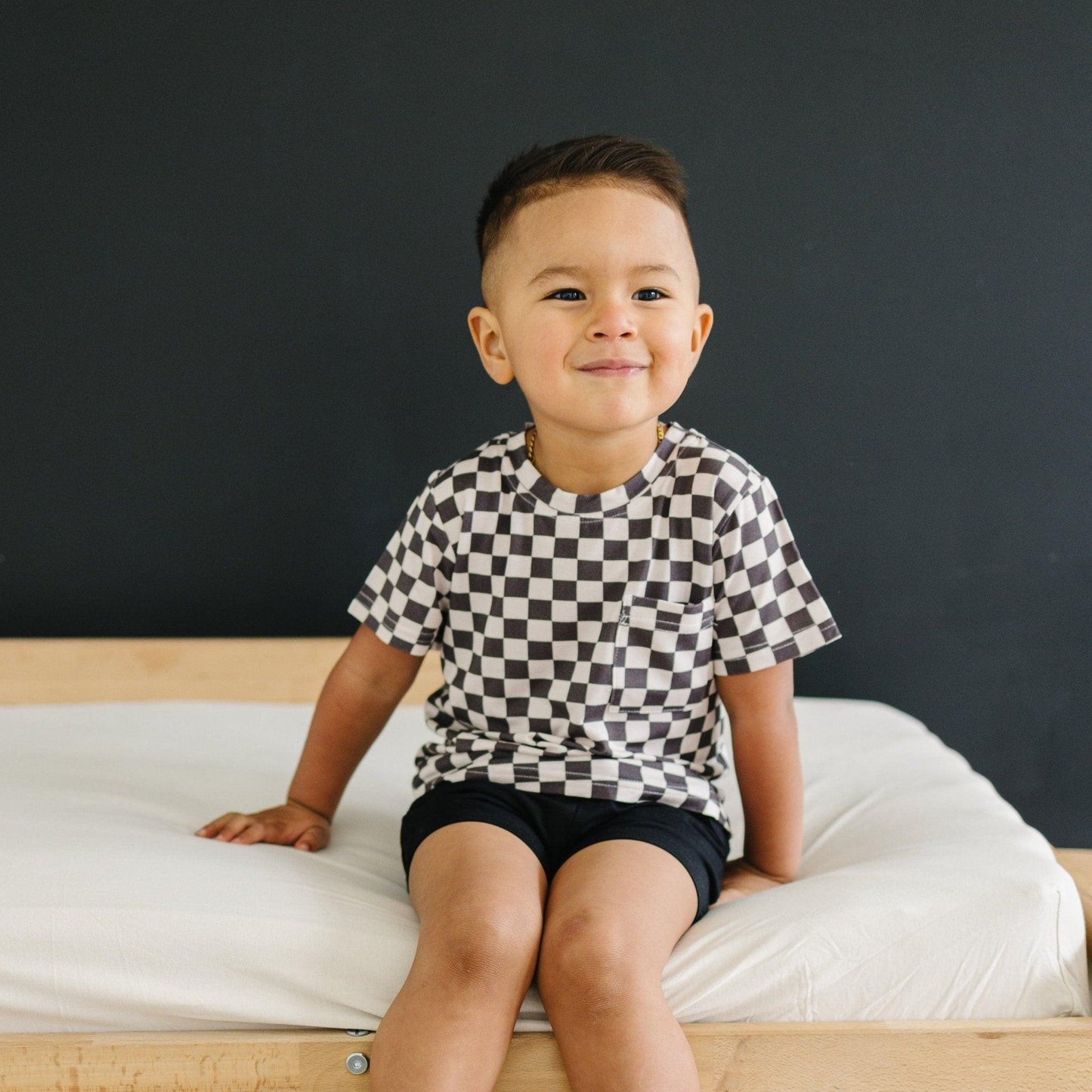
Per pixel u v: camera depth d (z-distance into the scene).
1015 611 1.73
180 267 1.64
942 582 1.72
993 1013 0.89
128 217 1.63
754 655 1.00
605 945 0.79
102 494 1.68
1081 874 1.09
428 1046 0.76
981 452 1.71
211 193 1.63
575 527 1.00
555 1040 0.83
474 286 1.65
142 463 1.68
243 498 1.69
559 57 1.62
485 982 0.78
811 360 1.68
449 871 0.87
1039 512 1.72
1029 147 1.66
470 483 1.02
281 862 0.96
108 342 1.65
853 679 1.73
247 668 1.62
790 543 1.02
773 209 1.65
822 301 1.67
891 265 1.67
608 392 0.92
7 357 1.65
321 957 0.85
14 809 1.04
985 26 1.64
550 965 0.81
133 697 1.61
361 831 1.12
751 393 1.68
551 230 0.93
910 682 1.74
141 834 0.98
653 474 1.00
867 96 1.64
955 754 1.36
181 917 0.86
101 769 1.24
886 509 1.71
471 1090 0.76
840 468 1.70
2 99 1.60
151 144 1.62
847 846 1.11
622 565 0.99
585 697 0.99
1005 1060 0.86
